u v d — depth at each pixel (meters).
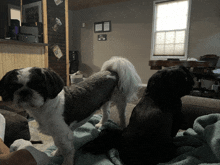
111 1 5.75
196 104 1.50
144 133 0.99
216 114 1.23
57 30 3.59
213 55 4.29
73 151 1.11
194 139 1.17
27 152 0.72
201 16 4.55
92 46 6.72
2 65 2.30
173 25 5.01
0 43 2.25
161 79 1.02
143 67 5.68
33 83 0.91
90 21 6.64
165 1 4.98
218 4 4.29
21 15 3.82
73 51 6.79
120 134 1.25
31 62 2.72
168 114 1.01
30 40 2.60
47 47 3.20
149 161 0.97
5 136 1.15
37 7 3.39
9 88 0.92
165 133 0.99
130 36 5.81
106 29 6.26
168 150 1.00
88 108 1.27
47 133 1.13
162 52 5.28
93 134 1.46
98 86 1.37
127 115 1.79
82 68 7.09
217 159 0.91
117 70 1.62
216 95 3.43
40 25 3.19
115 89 1.62
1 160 0.64
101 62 6.56
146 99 1.12
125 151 1.03
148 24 5.41
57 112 1.05
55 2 3.51
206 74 3.79
